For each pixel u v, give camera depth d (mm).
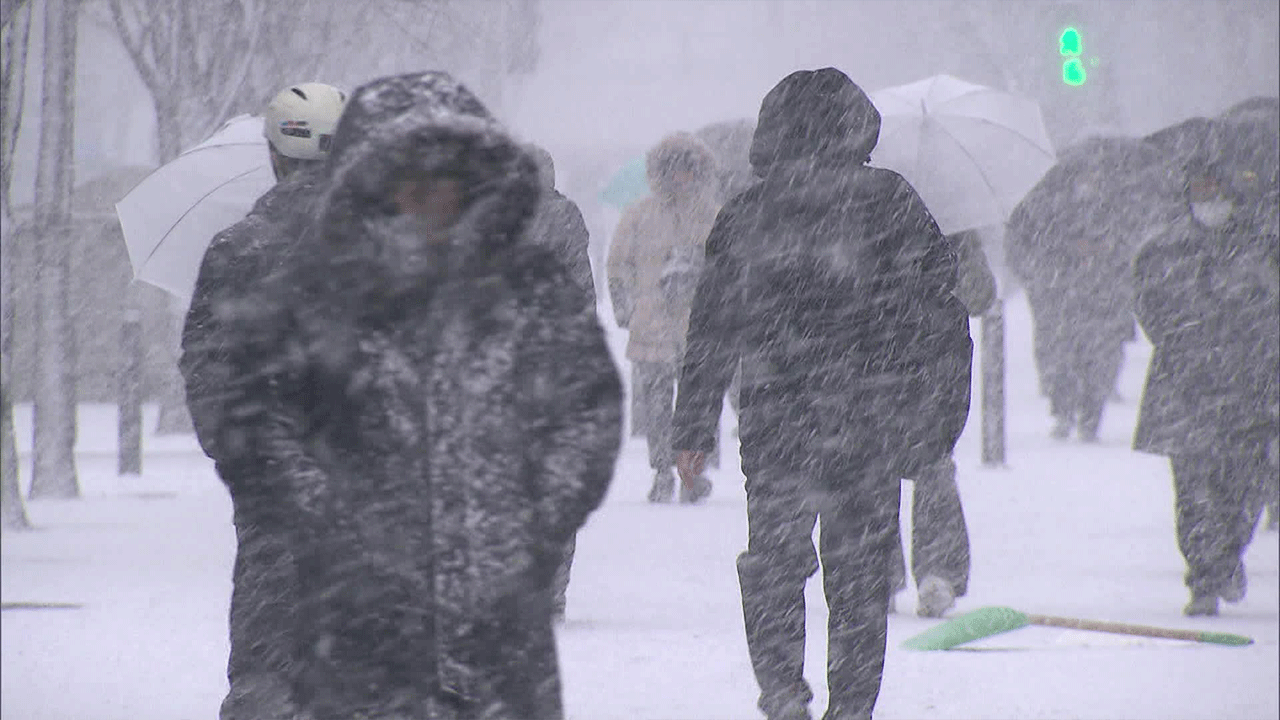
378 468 16766
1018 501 63750
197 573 49594
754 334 26766
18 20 62844
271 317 16969
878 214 26547
